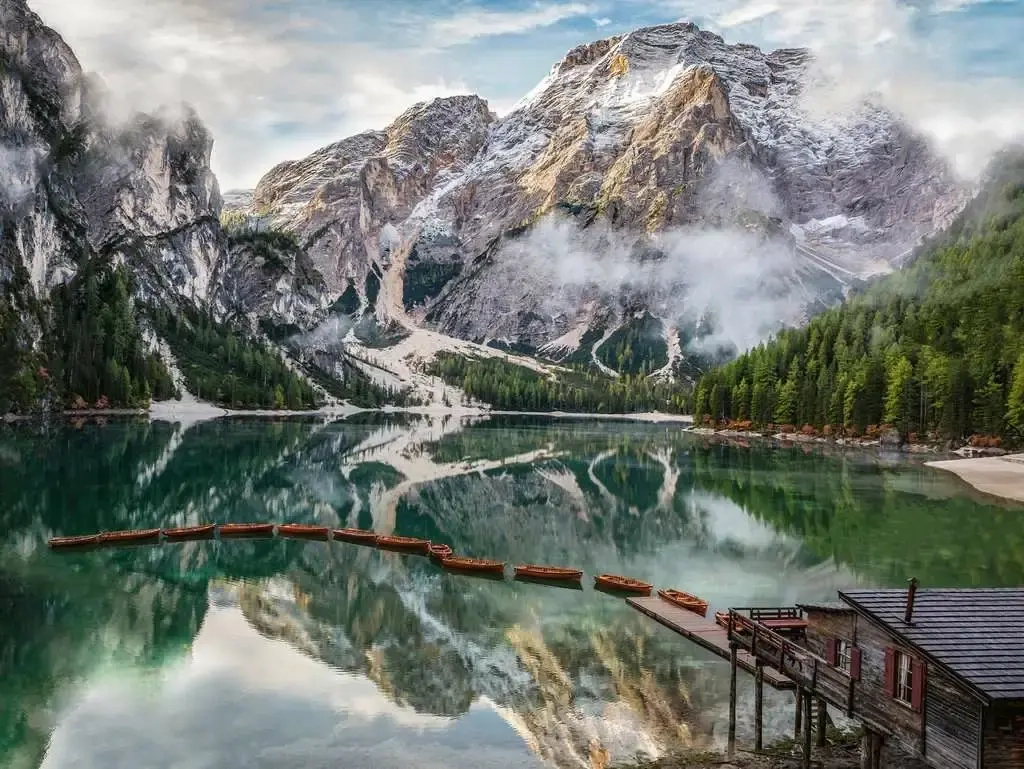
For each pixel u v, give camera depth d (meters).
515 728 44.25
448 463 167.25
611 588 72.62
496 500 119.62
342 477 140.88
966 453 172.38
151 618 62.72
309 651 56.16
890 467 156.38
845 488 128.62
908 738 30.75
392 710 46.66
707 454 186.75
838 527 97.81
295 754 41.38
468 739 42.81
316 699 48.16
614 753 41.19
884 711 32.03
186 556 82.62
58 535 89.94
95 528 93.94
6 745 42.25
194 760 40.78
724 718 45.12
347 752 41.69
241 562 80.75
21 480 123.62
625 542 91.19
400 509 111.44
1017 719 27.38
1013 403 165.50
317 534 93.75
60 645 56.47
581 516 107.00
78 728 44.25
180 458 158.62
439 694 48.81
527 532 96.94
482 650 56.47
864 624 33.31
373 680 51.09
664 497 121.44
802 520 102.62
